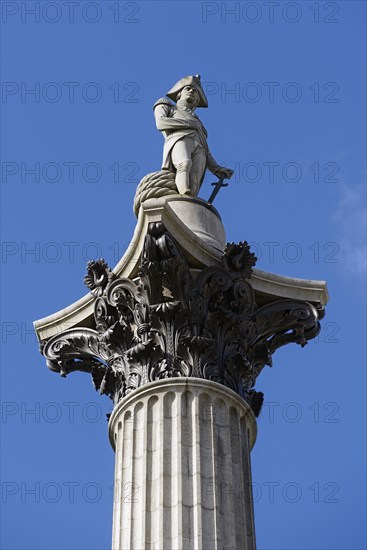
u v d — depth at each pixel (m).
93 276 70.12
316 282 71.56
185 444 62.66
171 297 67.31
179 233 67.44
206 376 65.56
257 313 70.00
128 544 60.03
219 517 60.38
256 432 66.81
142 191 74.38
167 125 76.44
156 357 66.19
